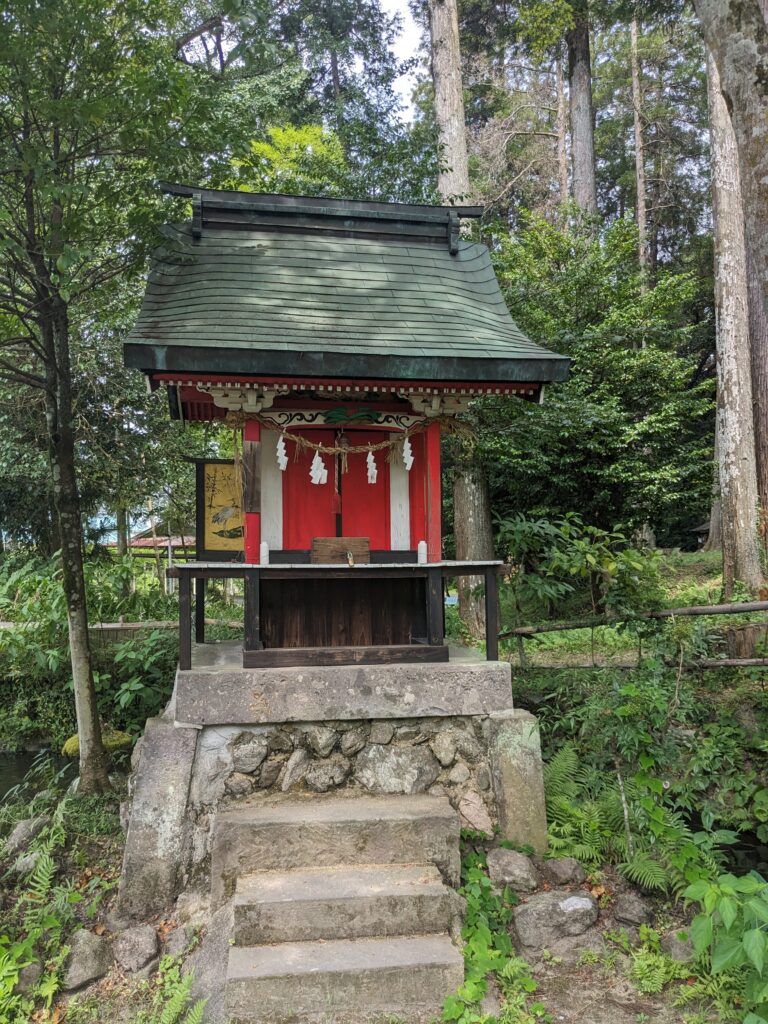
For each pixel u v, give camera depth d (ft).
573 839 17.34
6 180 20.13
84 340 39.09
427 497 19.43
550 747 21.44
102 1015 13.21
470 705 17.70
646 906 15.38
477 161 64.34
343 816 15.39
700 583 45.14
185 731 16.47
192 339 16.47
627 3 54.80
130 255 21.65
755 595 34.83
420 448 20.18
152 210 21.13
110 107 19.13
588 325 38.24
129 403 41.45
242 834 14.85
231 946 13.17
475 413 33.96
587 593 39.99
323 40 63.67
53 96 19.85
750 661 21.57
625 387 37.27
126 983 13.96
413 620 20.21
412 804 16.33
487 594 18.85
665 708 19.44
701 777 20.24
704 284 74.84
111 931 15.34
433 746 17.61
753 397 42.11
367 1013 12.30
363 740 17.42
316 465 18.89
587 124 62.64
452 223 22.98
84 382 39.78
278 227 22.03
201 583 25.53
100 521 48.42
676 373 37.81
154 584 42.24
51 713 29.25
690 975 13.50
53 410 22.07
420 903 13.62
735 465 39.01
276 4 64.08
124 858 15.83
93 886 16.40
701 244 78.59
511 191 74.69
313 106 58.90
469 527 37.47
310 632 19.77
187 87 20.31
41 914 14.87
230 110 28.91
